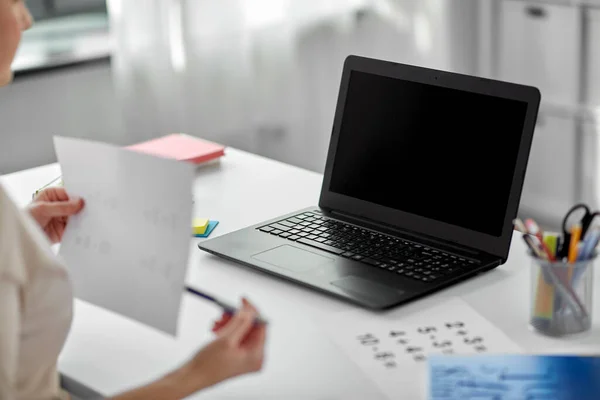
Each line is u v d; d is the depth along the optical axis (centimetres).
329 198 171
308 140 384
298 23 364
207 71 340
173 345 129
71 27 331
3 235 99
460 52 373
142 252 120
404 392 115
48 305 109
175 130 335
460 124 152
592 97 334
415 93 158
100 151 124
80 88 312
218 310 139
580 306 128
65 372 123
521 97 145
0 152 299
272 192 189
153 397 106
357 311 137
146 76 320
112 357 127
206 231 168
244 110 358
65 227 138
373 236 159
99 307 129
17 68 291
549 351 125
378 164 163
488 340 128
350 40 381
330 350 126
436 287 141
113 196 124
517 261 153
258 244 159
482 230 150
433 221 156
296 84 372
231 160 211
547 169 357
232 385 119
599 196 343
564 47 337
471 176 151
